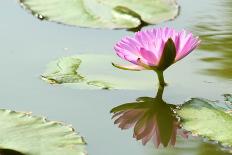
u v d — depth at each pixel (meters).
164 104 1.91
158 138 1.83
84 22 2.22
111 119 1.88
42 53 2.09
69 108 1.91
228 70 2.02
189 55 2.08
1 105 1.91
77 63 2.03
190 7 2.35
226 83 1.97
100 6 2.28
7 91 1.95
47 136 1.81
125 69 1.93
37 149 1.79
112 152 1.80
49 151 1.78
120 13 2.25
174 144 1.81
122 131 1.85
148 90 1.95
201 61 2.05
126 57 1.92
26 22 2.23
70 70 2.00
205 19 2.27
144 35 1.92
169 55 1.92
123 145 1.82
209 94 1.93
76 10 2.26
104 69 2.01
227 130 1.82
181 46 1.93
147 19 2.25
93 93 1.95
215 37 2.16
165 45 1.91
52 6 2.29
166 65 1.94
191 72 2.01
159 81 1.96
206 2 2.39
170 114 1.89
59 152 1.78
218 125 1.83
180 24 2.24
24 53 2.09
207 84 1.97
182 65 2.04
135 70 1.94
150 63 1.93
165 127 1.86
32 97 1.94
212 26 2.22
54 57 2.07
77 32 2.19
